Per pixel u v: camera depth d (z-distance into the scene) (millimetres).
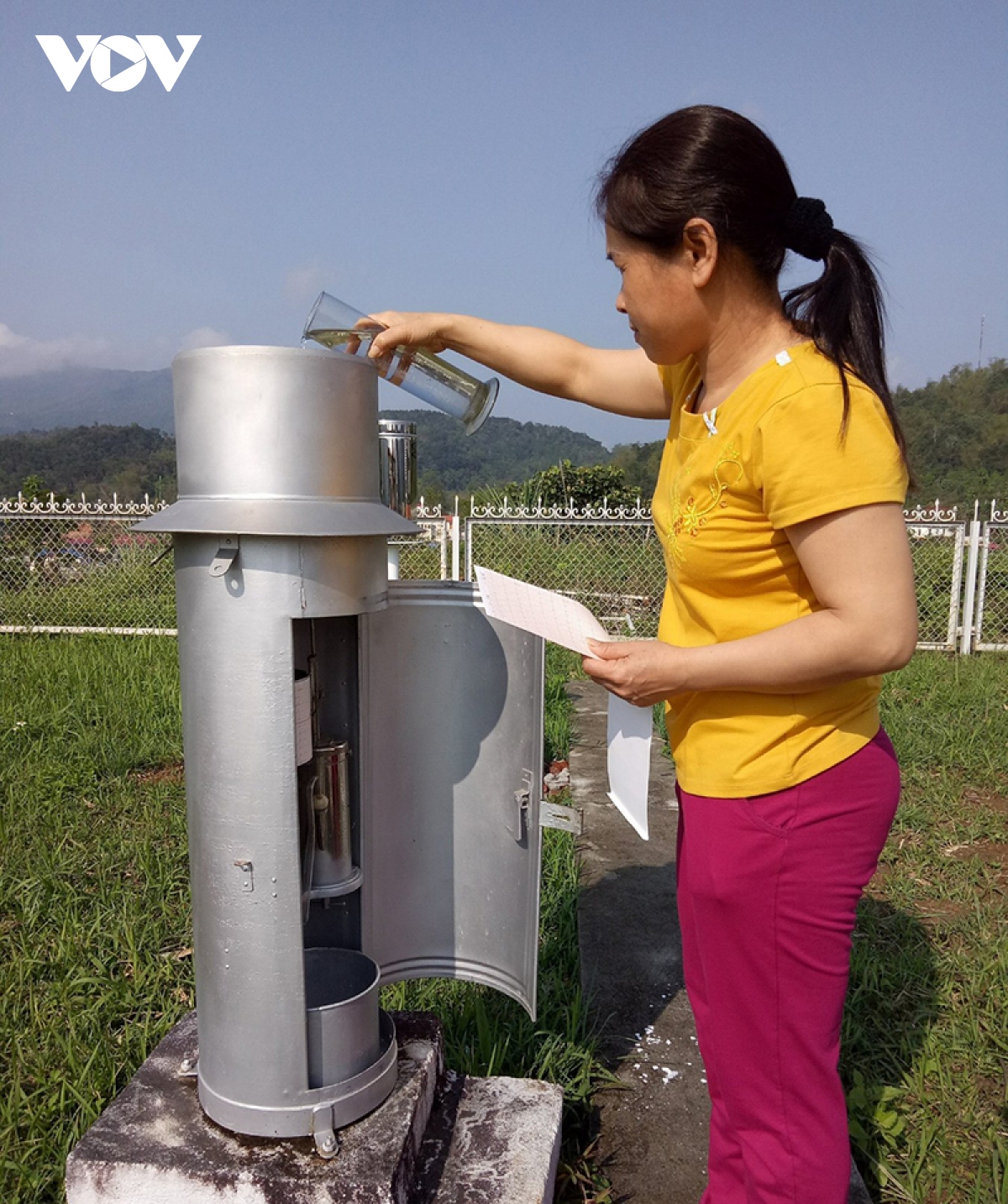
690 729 1515
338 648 1799
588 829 3902
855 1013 2561
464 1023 2279
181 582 1522
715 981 1511
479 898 1888
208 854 1539
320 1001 1797
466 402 2078
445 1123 1796
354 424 1516
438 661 1806
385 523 1536
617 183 1385
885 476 1250
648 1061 2324
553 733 5105
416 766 1839
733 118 1329
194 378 1458
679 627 1591
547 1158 1709
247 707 1479
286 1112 1568
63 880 3225
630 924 3031
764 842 1419
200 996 1615
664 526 1555
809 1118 1502
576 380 1947
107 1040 2256
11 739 4859
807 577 1334
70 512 8641
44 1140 1917
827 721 1402
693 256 1354
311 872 1699
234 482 1450
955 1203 1936
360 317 1905
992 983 2672
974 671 7062
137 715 5250
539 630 1461
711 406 1475
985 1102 2223
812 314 1367
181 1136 1602
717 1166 1670
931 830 3941
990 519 8000
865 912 3180
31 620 8258
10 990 2506
